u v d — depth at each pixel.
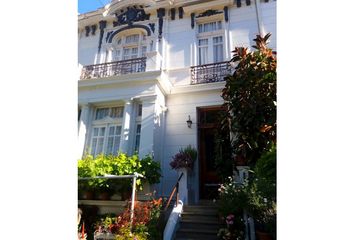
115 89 8.84
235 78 7.34
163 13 10.48
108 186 7.07
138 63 9.37
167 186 8.35
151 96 8.39
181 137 8.74
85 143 8.81
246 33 9.40
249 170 6.03
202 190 8.45
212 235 5.88
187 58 9.68
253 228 5.16
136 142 8.47
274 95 6.71
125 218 5.98
